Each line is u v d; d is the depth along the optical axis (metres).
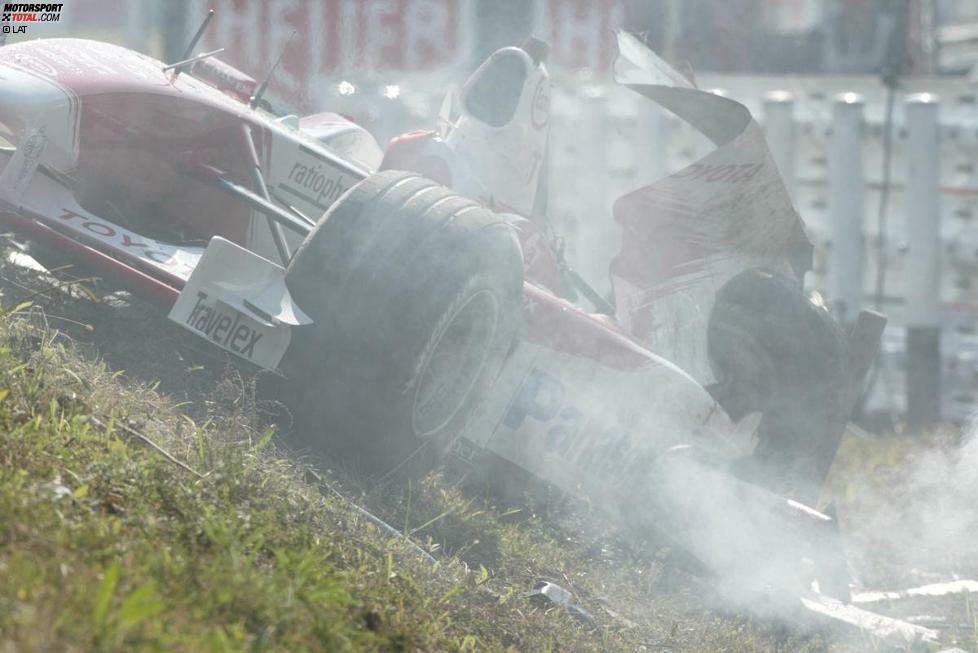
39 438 12.90
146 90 18.62
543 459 18.97
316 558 12.60
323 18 37.91
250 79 22.39
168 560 11.12
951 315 38.19
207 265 16.00
